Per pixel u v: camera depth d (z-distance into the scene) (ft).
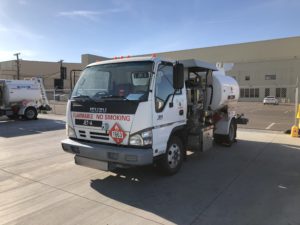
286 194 15.93
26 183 17.92
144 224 12.41
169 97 17.71
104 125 16.37
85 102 17.26
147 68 16.31
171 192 16.22
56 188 16.96
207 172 19.99
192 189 16.70
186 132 20.65
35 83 60.29
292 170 20.56
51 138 34.99
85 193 16.12
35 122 53.72
